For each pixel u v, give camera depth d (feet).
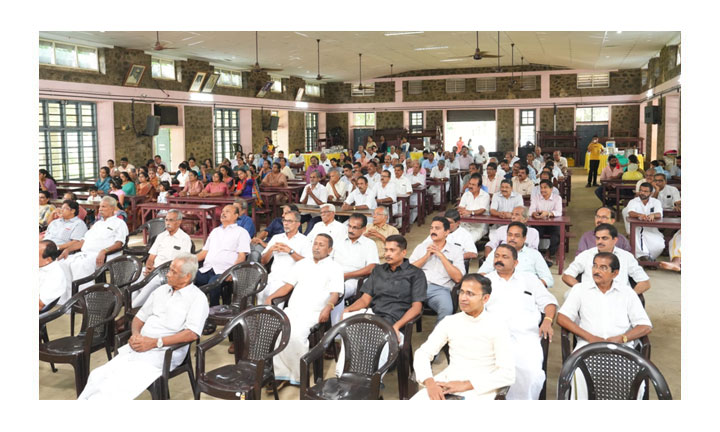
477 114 79.00
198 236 30.30
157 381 11.28
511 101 76.95
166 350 11.34
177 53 49.57
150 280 15.57
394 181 30.60
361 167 37.78
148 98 47.67
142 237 30.96
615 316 11.42
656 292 19.54
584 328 11.66
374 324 10.99
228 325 11.69
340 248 16.12
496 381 9.61
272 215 34.99
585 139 75.20
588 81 73.87
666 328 16.08
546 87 75.41
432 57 65.77
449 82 78.74
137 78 45.85
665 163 37.40
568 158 74.95
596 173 53.47
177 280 11.86
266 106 66.95
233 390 10.48
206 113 56.13
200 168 40.47
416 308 12.33
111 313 13.37
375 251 15.81
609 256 11.28
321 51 55.93
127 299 14.88
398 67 74.43
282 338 11.07
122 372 10.90
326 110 82.74
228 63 57.67
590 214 36.52
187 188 32.65
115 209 19.67
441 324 10.33
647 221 21.48
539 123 76.33
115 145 44.42
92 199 30.96
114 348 12.59
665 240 25.31
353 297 15.92
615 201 37.96
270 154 57.36
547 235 24.12
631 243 21.86
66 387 12.96
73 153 42.32
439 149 74.28
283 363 12.83
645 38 45.57
